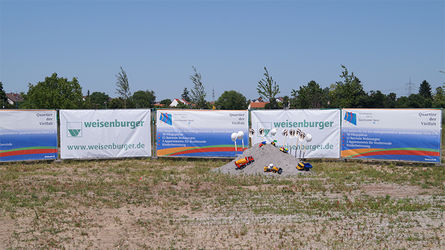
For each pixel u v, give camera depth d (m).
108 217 9.13
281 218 8.90
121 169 15.82
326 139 17.89
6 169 15.93
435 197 10.76
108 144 18.31
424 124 16.33
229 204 10.21
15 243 7.40
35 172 15.10
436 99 52.25
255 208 9.78
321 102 49.66
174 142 18.41
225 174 14.54
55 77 58.41
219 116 18.23
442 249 6.96
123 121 18.41
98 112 18.20
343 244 7.21
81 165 16.98
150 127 18.66
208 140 18.28
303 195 11.11
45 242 7.49
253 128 18.30
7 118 17.34
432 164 16.70
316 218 8.88
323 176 13.88
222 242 7.43
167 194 11.39
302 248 7.06
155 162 17.73
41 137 17.80
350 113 17.58
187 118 18.33
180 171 15.32
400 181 13.06
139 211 9.65
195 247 7.21
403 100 70.38
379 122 17.06
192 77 32.03
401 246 7.11
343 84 37.56
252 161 15.10
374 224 8.38
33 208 9.77
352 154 17.61
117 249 7.16
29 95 61.06
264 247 7.14
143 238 7.72
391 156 16.89
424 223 8.42
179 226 8.43
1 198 10.77
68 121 18.00
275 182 12.88
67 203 10.31
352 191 11.62
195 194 11.38
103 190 11.91
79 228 8.34
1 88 76.50
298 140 17.88
